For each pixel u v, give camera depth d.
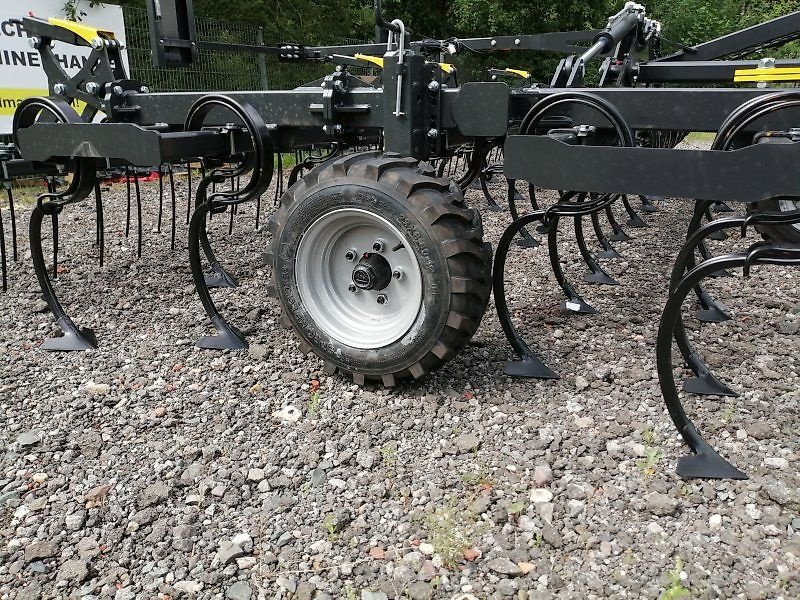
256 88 12.00
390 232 2.74
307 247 2.88
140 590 1.91
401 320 2.81
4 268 4.25
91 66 3.49
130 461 2.50
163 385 3.08
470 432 2.63
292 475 2.40
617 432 2.61
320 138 3.56
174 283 4.53
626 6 4.33
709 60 5.64
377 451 2.52
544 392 2.93
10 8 7.91
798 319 3.75
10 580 1.95
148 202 7.55
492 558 1.98
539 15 15.89
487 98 2.76
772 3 20.84
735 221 2.37
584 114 3.12
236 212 6.74
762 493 2.23
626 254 5.29
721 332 3.60
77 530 2.15
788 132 2.45
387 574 1.94
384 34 11.60
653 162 2.23
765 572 1.90
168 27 3.30
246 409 2.84
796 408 2.77
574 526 2.11
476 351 3.34
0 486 2.37
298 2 15.29
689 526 2.10
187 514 2.21
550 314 3.89
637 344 3.46
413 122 2.79
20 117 3.44
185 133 3.06
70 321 3.59
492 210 7.01
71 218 6.68
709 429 2.62
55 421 2.79
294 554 2.03
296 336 3.21
